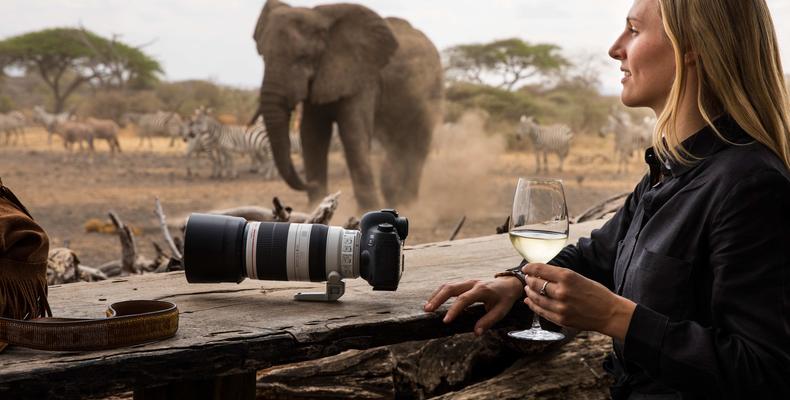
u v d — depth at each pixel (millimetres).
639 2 1749
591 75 45375
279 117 12141
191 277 1875
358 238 1869
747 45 1593
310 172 13461
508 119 37469
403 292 2041
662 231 1637
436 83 15617
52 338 1470
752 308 1476
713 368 1473
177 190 18531
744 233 1496
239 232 1858
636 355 1545
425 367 2666
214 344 1549
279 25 12234
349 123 13070
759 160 1536
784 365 1442
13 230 1566
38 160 26297
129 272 4176
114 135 28719
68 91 54812
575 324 1586
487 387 2568
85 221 13625
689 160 1632
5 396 1359
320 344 1672
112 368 1445
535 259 1941
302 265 1854
